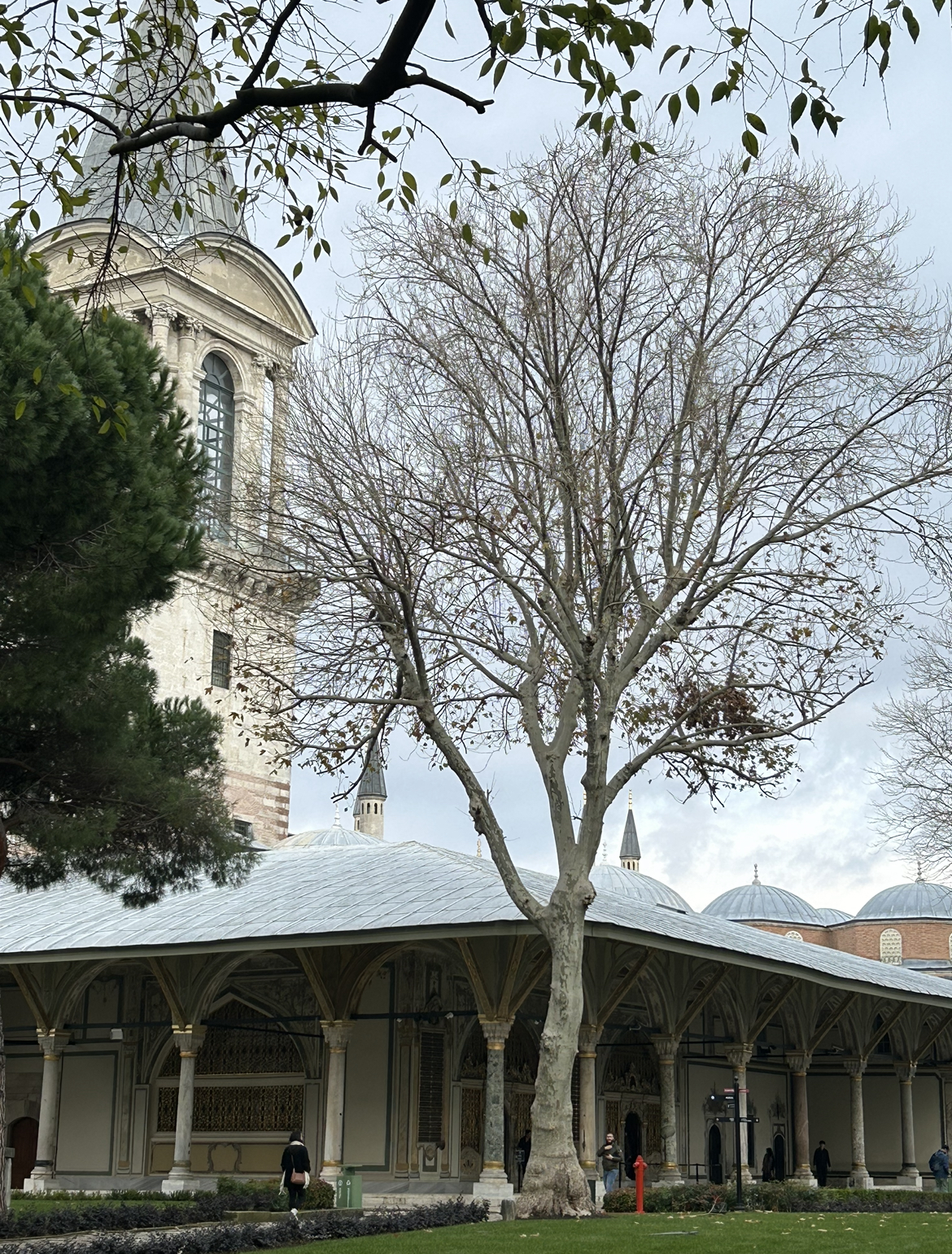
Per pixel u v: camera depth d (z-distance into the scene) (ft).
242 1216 107.96
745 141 39.40
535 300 96.89
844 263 98.37
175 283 202.08
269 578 102.42
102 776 89.71
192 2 43.98
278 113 45.37
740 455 98.17
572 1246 76.95
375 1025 145.59
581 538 100.53
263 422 204.74
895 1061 199.41
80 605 75.82
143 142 40.86
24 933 148.05
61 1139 161.27
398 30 36.27
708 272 97.91
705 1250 75.20
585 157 97.25
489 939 125.70
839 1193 129.59
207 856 99.45
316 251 47.57
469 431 98.99
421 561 97.66
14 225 44.24
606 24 38.11
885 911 364.38
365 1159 142.51
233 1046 154.71
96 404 47.91
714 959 138.62
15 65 42.60
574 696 105.40
